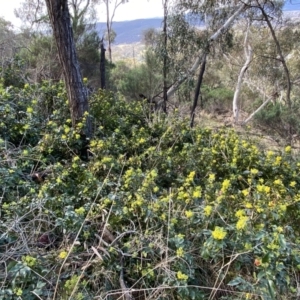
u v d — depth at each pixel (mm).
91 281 1955
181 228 2225
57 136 3615
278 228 1904
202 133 4527
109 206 2459
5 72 5422
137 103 5707
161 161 3508
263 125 11125
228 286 1994
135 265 2078
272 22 11867
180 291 1797
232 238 2012
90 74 12172
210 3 8766
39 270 1845
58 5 3520
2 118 3674
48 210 2295
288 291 1922
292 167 3660
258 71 14273
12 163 3014
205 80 16609
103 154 3471
